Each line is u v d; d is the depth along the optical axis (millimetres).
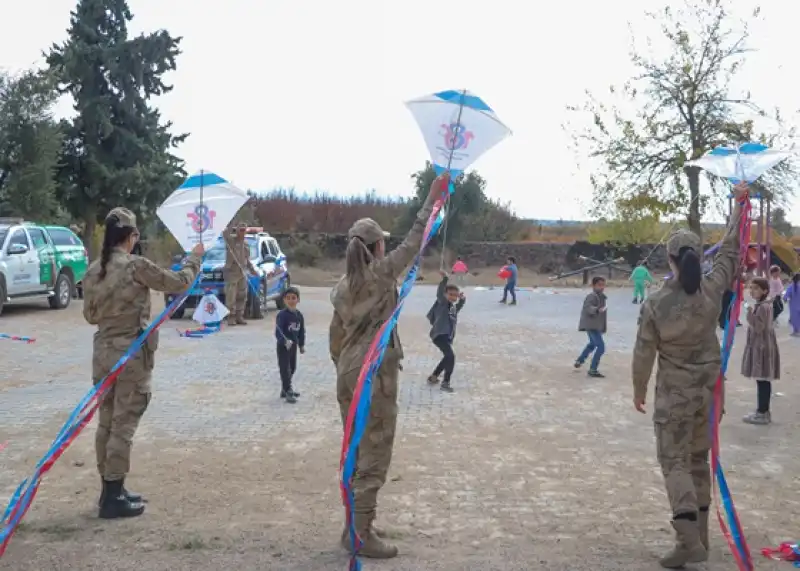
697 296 4691
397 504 5762
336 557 4676
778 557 4781
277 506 5656
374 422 4688
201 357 12711
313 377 11055
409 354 13508
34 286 18828
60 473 6434
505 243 45938
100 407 5391
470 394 10133
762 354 8523
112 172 32938
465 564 4598
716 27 29781
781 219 37531
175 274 5469
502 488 6188
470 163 4672
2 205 30109
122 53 33062
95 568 4480
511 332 17094
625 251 41469
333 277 41156
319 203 49188
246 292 17625
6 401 9234
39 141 30844
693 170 29594
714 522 5500
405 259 4688
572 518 5488
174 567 4500
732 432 8242
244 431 7957
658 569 4555
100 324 5359
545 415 8938
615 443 7688
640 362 4812
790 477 6621
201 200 5707
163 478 6320
